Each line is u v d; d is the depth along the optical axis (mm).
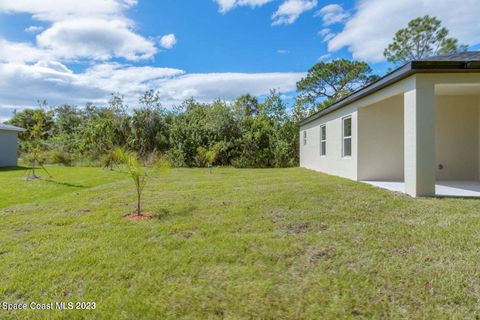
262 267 3088
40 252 3555
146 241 3873
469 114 8734
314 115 13031
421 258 3178
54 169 14578
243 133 17406
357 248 3486
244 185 8344
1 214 5371
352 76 24984
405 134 6465
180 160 16844
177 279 2871
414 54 20188
